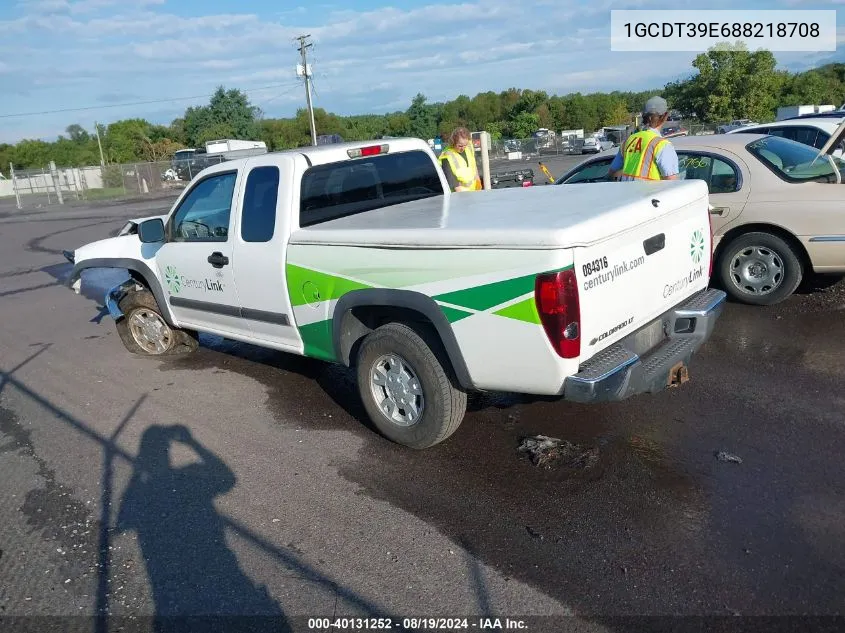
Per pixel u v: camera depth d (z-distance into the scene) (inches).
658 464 161.3
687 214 172.6
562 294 134.3
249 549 142.3
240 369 253.0
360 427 195.0
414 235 154.3
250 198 200.2
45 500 169.6
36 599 132.3
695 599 117.9
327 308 181.3
